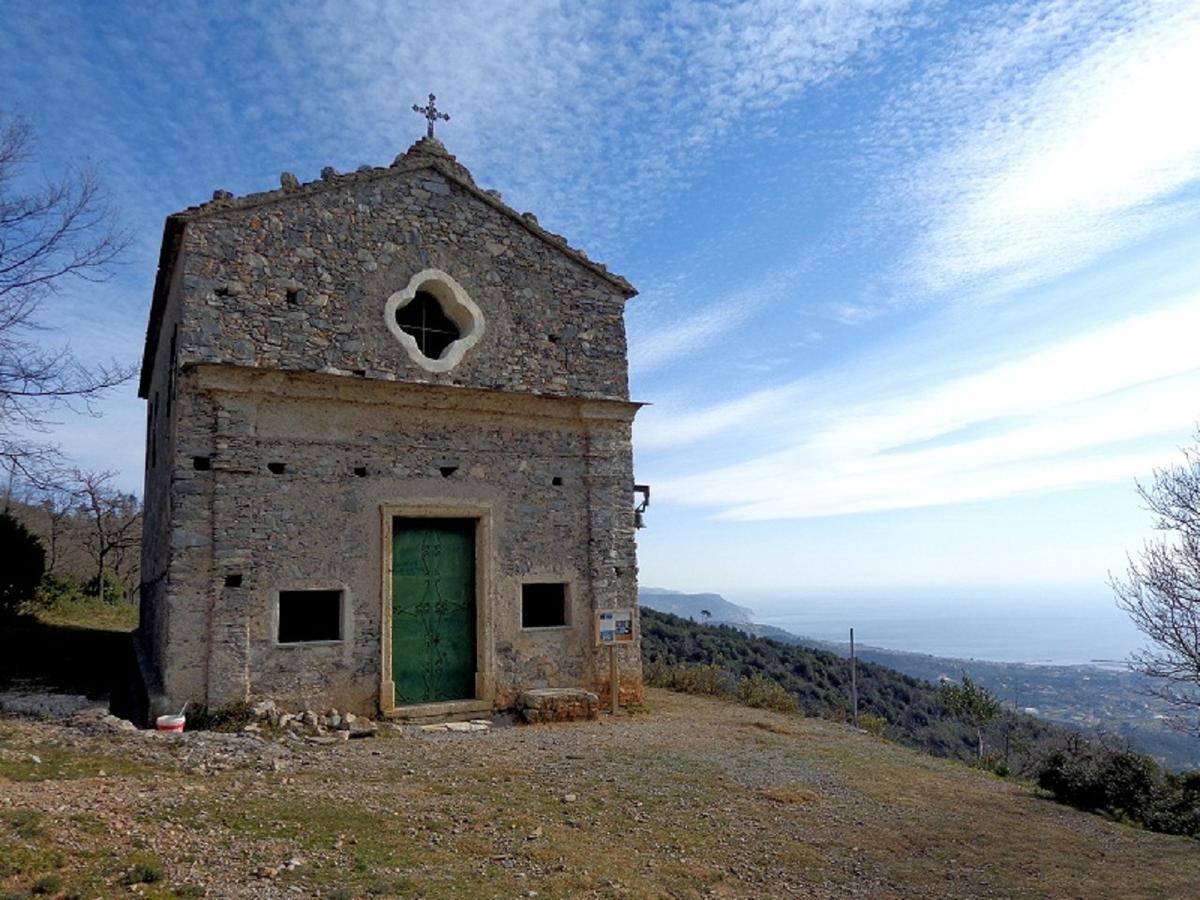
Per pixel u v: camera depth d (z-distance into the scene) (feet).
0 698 34.91
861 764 36.63
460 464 40.57
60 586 76.95
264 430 35.88
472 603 40.63
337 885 17.63
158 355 49.70
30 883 15.66
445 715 38.09
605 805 25.94
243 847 19.33
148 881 16.58
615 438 45.09
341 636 36.37
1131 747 45.06
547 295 44.47
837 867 23.06
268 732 32.22
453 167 42.93
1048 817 32.30
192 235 35.81
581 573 43.11
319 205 38.99
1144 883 25.05
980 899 22.00
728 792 28.99
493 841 21.65
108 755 26.89
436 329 42.16
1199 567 46.29
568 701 39.81
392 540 38.58
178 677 32.83
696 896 19.74
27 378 40.98
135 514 97.60
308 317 37.78
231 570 34.12
